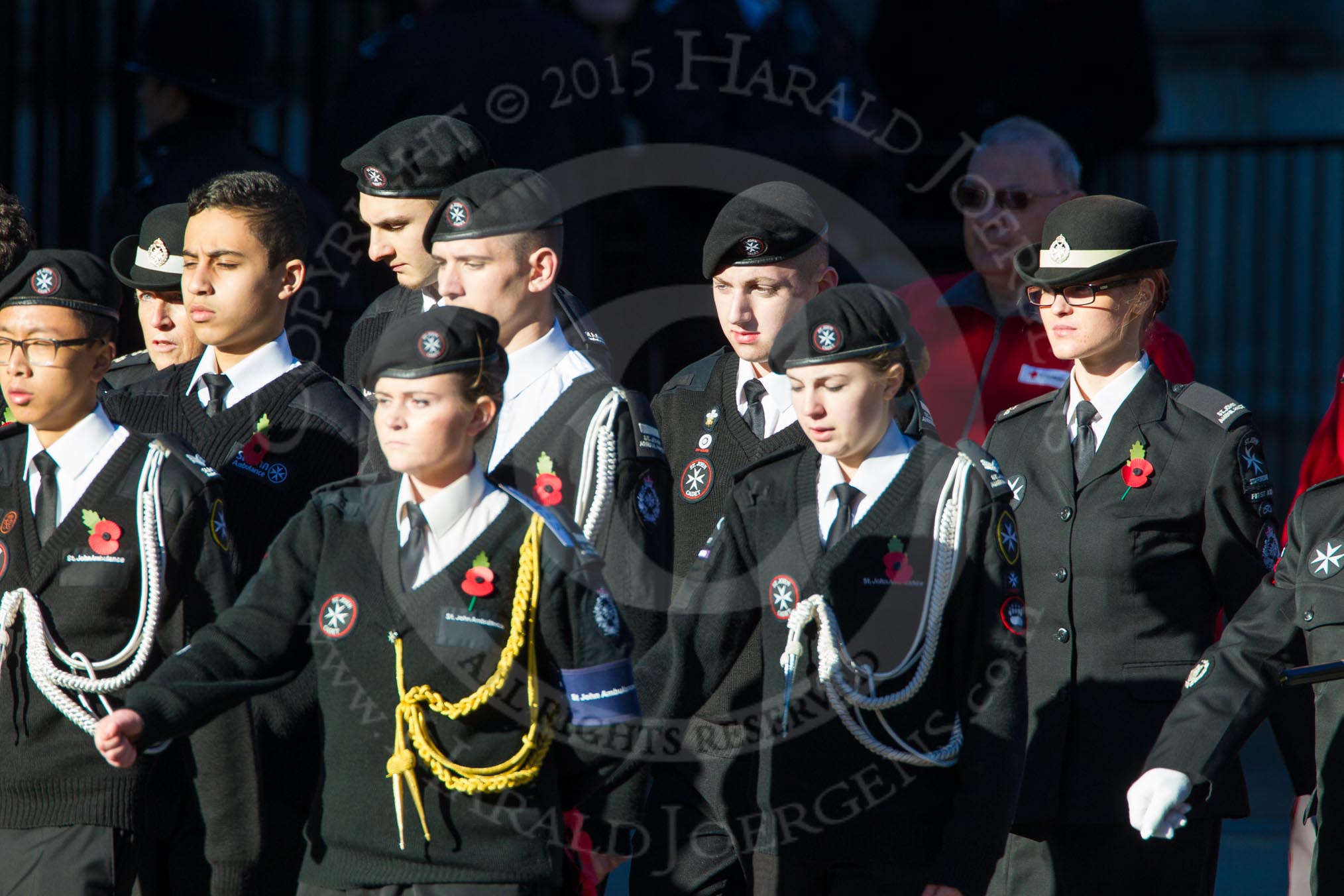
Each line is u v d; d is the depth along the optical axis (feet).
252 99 81.97
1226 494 54.65
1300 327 140.15
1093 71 109.19
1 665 50.67
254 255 55.93
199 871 53.26
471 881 44.11
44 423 51.37
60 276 50.90
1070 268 55.62
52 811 50.47
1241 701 48.78
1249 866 76.28
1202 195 126.72
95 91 98.73
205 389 57.16
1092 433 56.70
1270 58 164.35
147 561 50.57
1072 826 54.95
